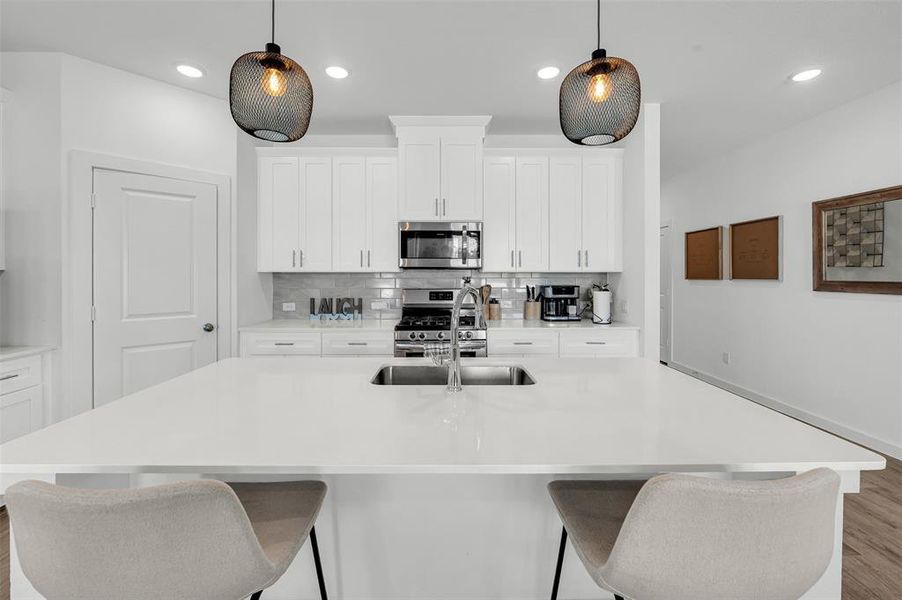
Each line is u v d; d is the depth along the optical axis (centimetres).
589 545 104
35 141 254
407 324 343
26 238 257
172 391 153
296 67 151
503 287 392
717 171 467
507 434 111
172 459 96
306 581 143
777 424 119
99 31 233
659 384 164
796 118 348
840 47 244
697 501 79
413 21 222
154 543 80
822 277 338
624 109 143
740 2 206
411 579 143
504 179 361
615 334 334
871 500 240
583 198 362
